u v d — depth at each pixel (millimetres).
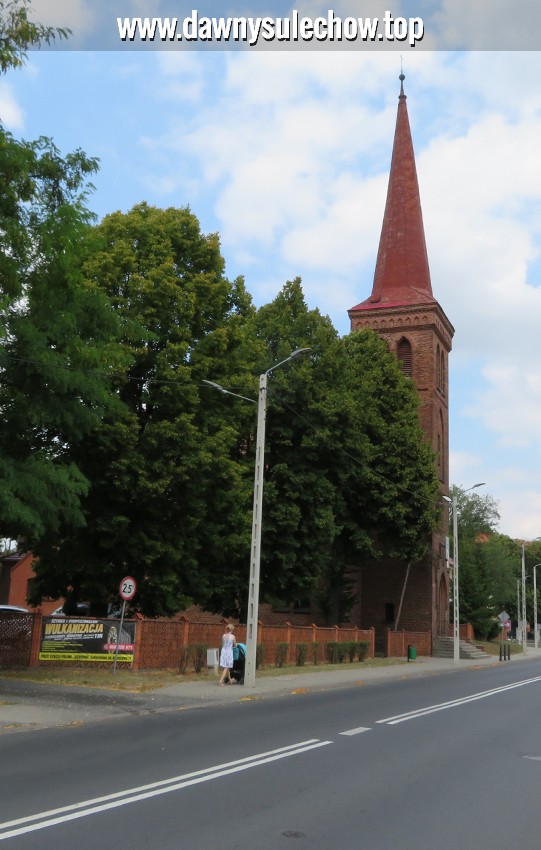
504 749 11852
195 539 27406
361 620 51438
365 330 49375
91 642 23516
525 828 7160
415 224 57844
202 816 7199
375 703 18750
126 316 25141
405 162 59188
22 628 23484
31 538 21922
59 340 18078
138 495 24469
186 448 24906
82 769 9336
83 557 26188
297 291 41375
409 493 44344
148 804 7602
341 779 9102
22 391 18500
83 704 16297
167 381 25031
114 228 27391
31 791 8102
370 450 42312
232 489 28359
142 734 12484
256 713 15977
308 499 35719
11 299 16719
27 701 16188
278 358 37469
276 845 6336
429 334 53594
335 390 38344
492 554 77938
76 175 17812
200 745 11336
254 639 21797
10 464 17938
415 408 47688
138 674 23031
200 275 27219
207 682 22281
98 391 18781
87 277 25750
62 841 6285
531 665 43531
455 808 7871
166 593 26641
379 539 46500
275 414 36469
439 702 19391
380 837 6699
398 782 9070
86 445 24078
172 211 28484
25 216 17109
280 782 8797
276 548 35250
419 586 50750
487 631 68625
